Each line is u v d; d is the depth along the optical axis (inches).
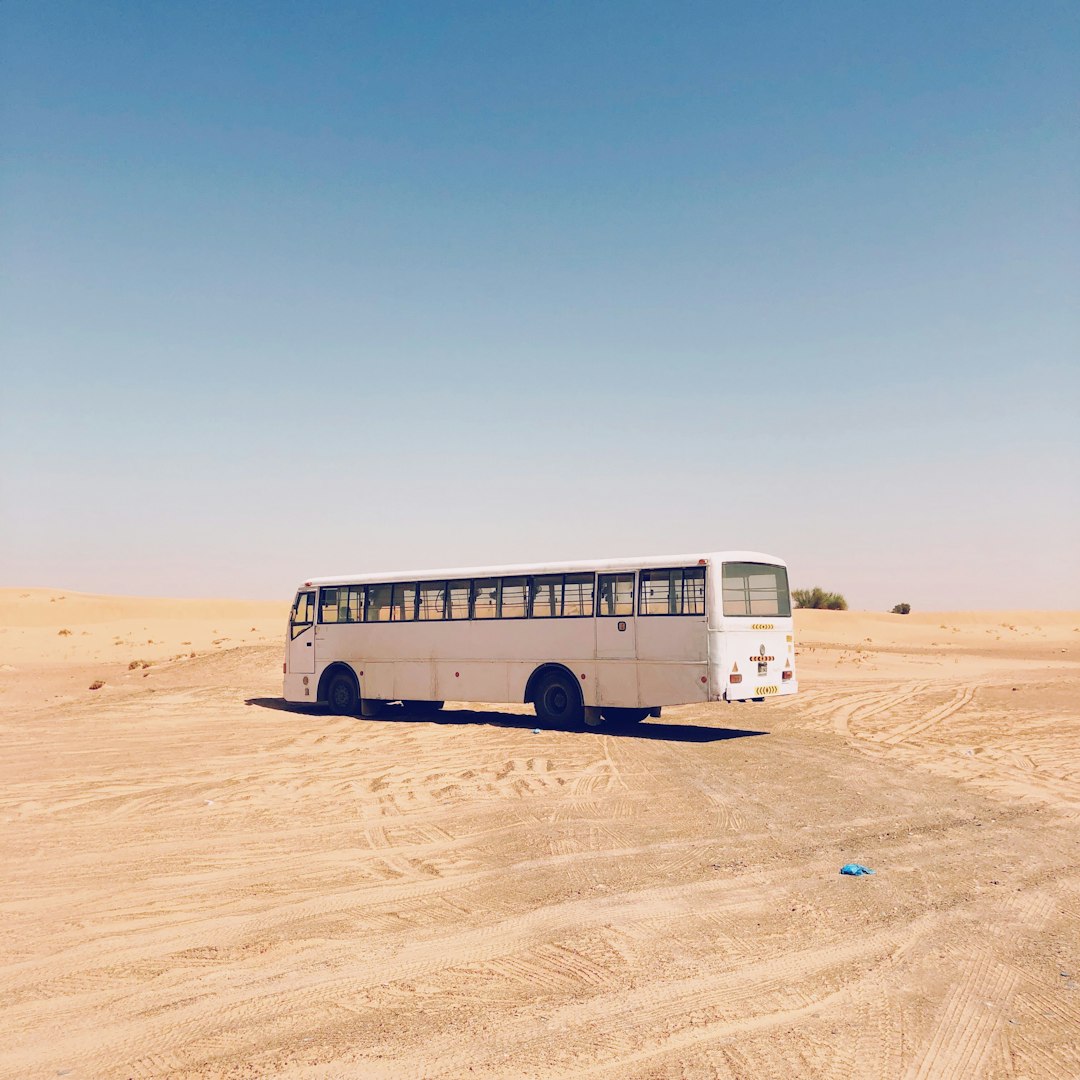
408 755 699.4
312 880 368.8
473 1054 217.6
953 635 2940.5
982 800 517.7
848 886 351.9
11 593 4488.2
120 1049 223.3
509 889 352.8
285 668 1029.2
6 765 669.9
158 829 462.6
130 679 1499.8
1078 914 317.4
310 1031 231.5
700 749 722.8
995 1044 219.9
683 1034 226.8
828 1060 212.1
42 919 323.6
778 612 810.8
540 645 840.9
